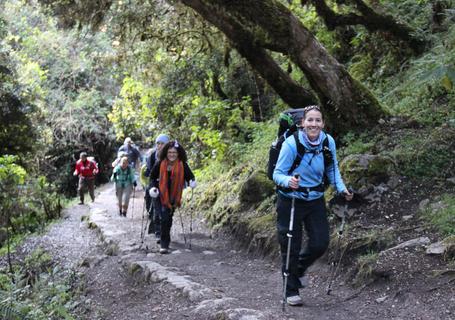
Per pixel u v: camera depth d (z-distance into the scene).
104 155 27.98
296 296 5.42
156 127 17.00
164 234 8.62
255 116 15.08
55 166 26.72
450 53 7.04
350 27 12.65
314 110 5.15
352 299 5.51
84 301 7.00
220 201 10.75
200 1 8.45
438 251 5.54
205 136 13.66
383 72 11.27
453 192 6.80
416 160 7.55
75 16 11.31
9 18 23.42
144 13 12.37
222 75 14.96
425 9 11.02
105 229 10.90
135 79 16.55
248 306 5.53
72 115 25.80
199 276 7.05
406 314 4.88
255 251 8.05
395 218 6.79
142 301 6.49
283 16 8.51
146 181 9.88
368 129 8.82
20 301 6.74
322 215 5.37
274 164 5.36
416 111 8.95
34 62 23.67
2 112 16.78
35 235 12.68
